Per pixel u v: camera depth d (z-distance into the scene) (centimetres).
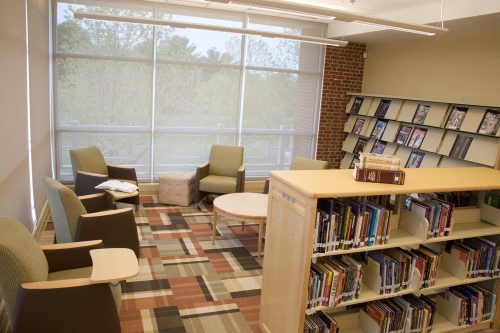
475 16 450
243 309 337
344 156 783
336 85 756
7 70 305
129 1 604
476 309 319
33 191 428
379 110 689
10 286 217
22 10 373
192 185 619
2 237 217
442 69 604
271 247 289
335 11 353
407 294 308
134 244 369
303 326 253
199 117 674
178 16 630
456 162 545
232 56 674
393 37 649
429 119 583
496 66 525
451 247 323
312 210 238
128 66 623
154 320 312
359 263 268
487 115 500
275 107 721
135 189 485
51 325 221
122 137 640
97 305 227
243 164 677
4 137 295
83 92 609
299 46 717
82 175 496
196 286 370
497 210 322
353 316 296
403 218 300
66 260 281
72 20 587
